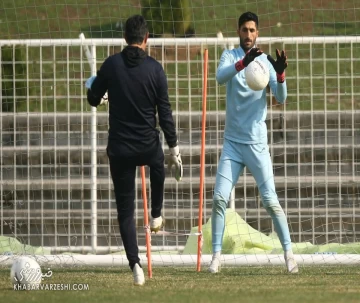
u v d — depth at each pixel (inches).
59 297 818.8
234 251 1333.7
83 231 1435.8
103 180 1491.1
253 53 1035.3
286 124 1603.1
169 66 1815.9
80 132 1482.5
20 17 2347.4
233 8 2242.9
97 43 1382.9
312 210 1457.9
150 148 889.5
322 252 1291.8
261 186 1089.4
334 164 1549.0
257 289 887.1
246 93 1075.3
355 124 1659.7
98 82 898.7
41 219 1440.7
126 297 813.9
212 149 1615.4
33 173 1614.2
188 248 1370.6
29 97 1453.0
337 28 2300.7
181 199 1585.9
